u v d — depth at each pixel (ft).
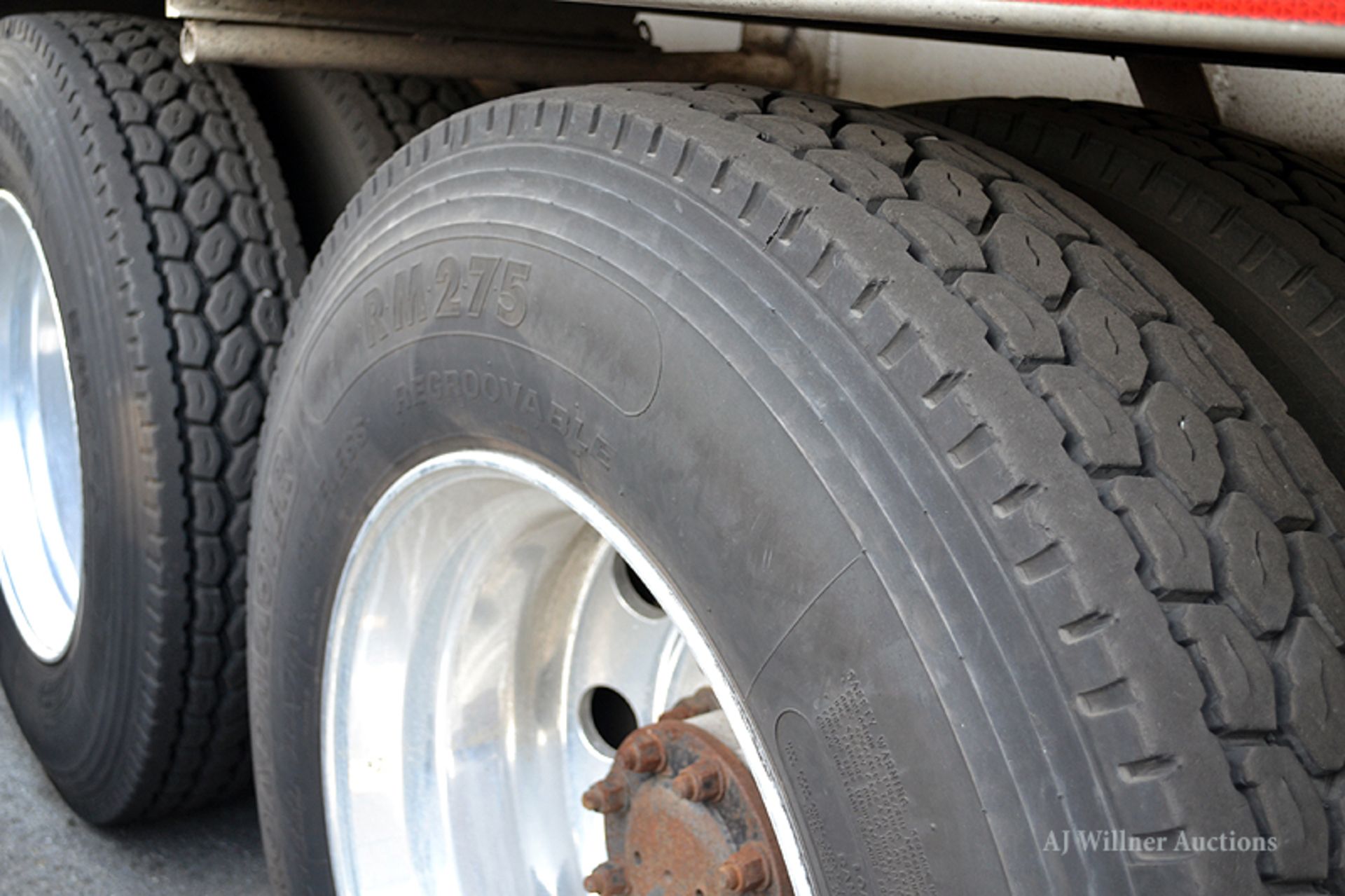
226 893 7.70
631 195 3.57
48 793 8.56
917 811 2.81
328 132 6.97
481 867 5.00
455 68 6.25
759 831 3.66
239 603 6.66
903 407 2.86
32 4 8.93
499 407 3.95
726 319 3.20
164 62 7.04
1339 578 2.96
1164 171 4.81
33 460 8.77
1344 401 4.18
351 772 5.12
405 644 4.98
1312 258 4.42
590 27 6.75
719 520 3.18
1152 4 2.54
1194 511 2.87
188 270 6.33
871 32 4.68
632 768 4.05
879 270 2.99
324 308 4.87
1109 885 2.57
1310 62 3.97
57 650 7.98
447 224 4.18
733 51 8.02
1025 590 2.66
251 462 6.45
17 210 7.61
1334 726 2.76
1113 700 2.58
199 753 7.20
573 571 4.83
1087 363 2.99
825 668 2.95
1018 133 5.23
